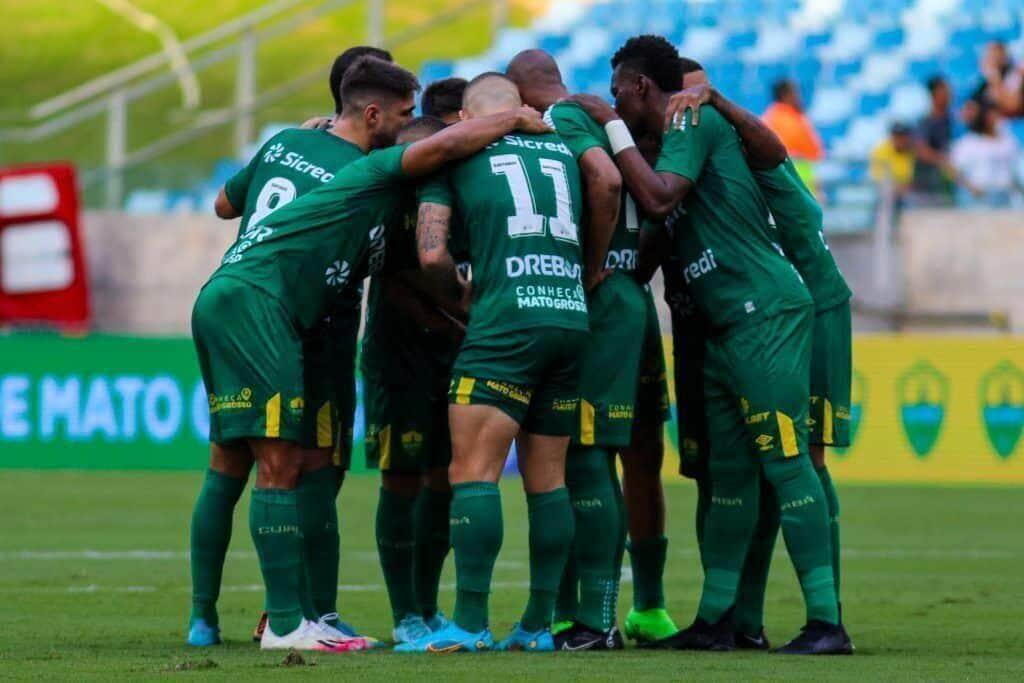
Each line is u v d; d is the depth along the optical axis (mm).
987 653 18828
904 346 51875
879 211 58750
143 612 23109
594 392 19141
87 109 73500
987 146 67062
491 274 18328
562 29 82750
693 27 81000
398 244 20078
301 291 18984
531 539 18781
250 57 77000
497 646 18688
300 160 20109
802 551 18906
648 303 21047
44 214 59875
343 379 20734
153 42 110188
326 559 20438
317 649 18734
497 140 18750
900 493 48062
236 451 19703
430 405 21297
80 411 53531
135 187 64625
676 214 19703
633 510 21375
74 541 34156
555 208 18547
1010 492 48469
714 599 19656
